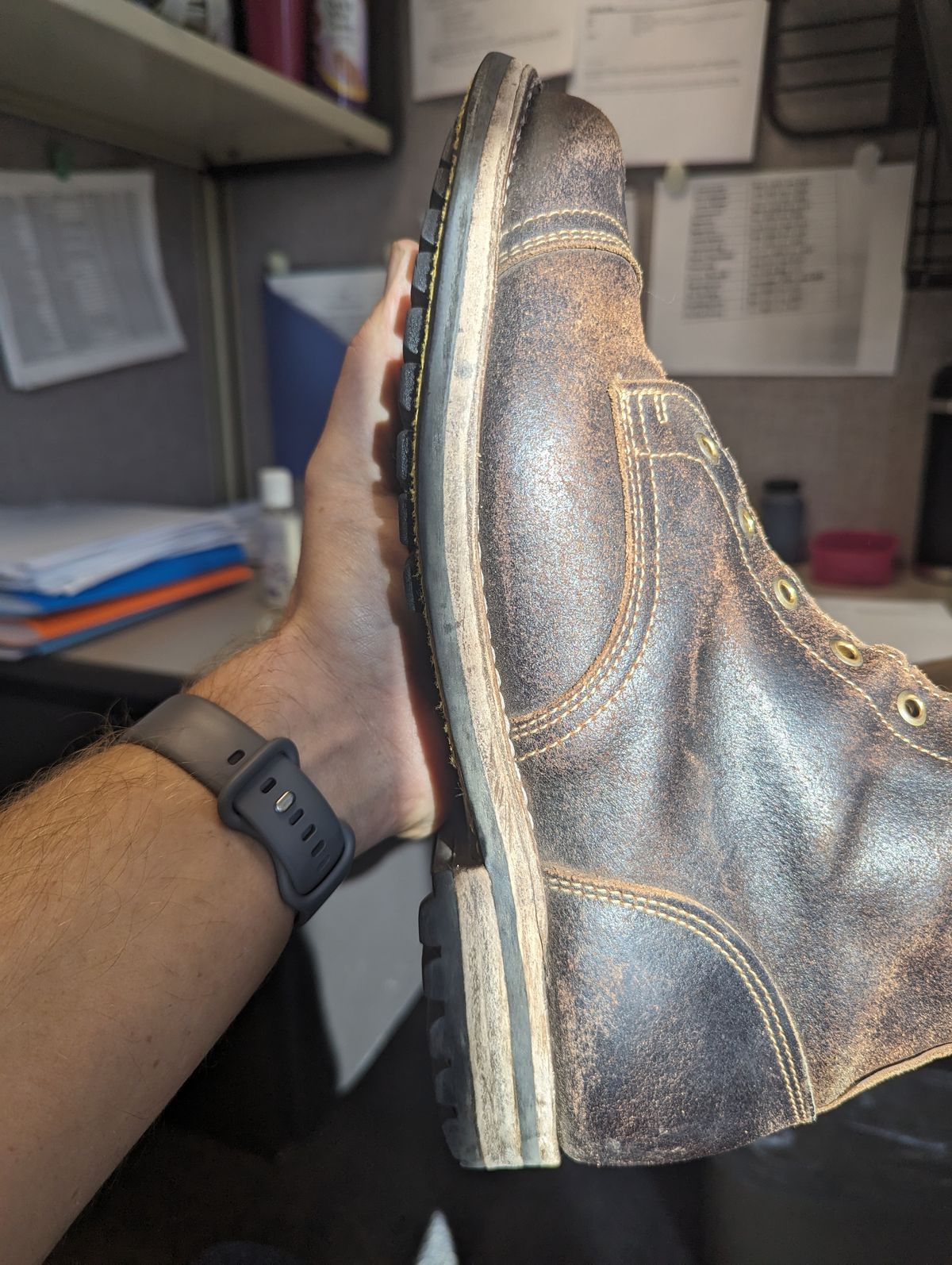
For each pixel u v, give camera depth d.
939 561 0.45
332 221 0.54
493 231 0.22
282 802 0.22
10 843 0.20
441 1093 0.24
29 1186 0.16
